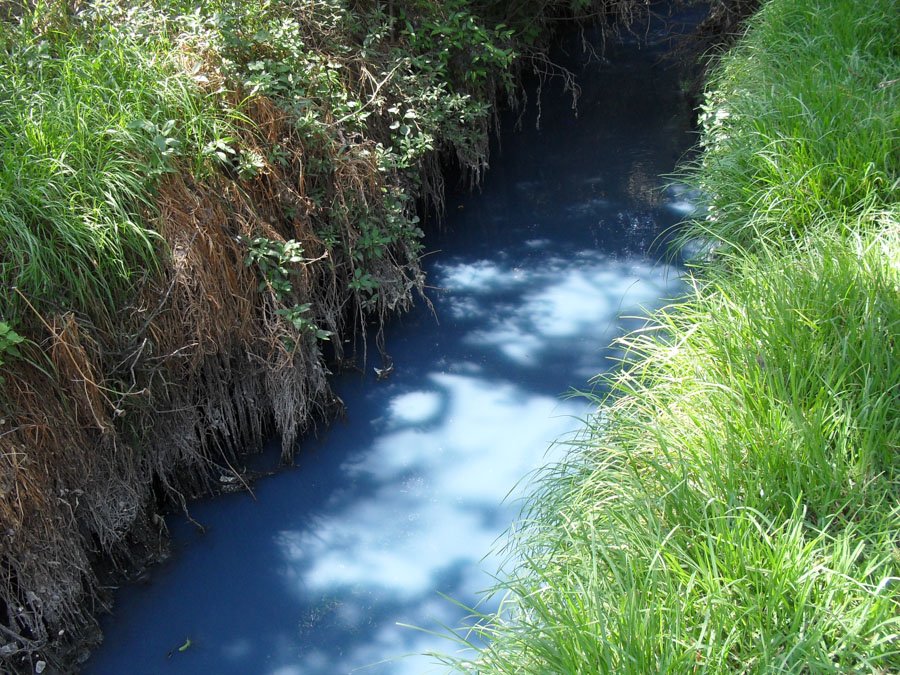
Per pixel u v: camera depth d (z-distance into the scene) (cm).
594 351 514
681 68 955
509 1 829
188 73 440
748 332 348
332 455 450
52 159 359
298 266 447
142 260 380
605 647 226
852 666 229
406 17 634
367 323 547
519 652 260
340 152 483
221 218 416
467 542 394
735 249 473
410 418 472
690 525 275
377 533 404
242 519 415
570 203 694
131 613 370
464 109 639
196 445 417
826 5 656
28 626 340
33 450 335
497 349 522
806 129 497
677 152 767
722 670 228
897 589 243
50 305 344
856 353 324
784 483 288
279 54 491
